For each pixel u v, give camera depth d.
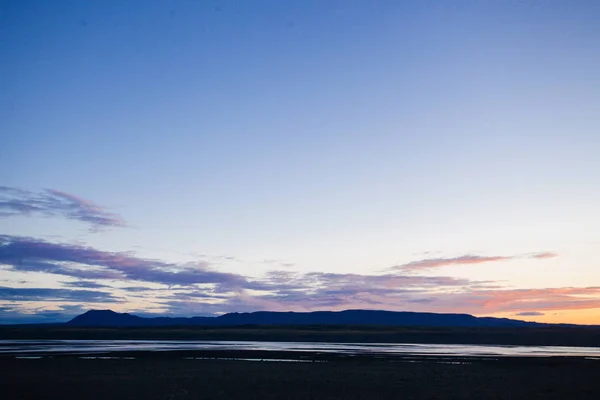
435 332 161.50
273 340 144.12
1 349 89.06
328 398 34.97
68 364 59.56
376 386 41.06
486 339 141.88
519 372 52.69
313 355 75.81
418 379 45.81
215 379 45.16
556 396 36.91
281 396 35.69
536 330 163.25
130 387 39.94
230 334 168.38
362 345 113.62
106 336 165.00
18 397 35.06
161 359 67.25
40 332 185.75
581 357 74.75
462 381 44.81
